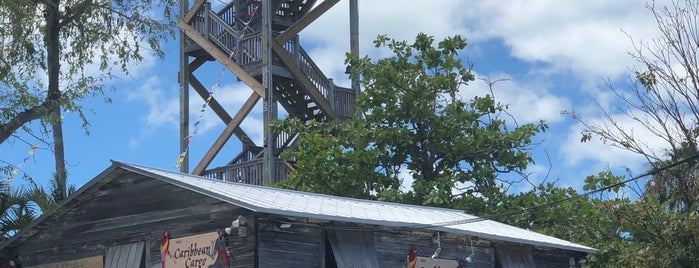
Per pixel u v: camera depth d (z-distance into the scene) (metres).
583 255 24.91
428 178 33.56
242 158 33.09
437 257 21.56
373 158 32.72
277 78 32.25
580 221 30.91
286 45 32.19
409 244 21.14
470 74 34.19
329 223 19.44
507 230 24.06
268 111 30.84
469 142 33.12
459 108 33.69
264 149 31.00
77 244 20.75
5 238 24.67
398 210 22.95
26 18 22.64
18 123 22.52
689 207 26.61
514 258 23.19
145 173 19.67
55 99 22.95
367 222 19.16
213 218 18.86
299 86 32.88
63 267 20.84
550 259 24.31
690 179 26.62
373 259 19.91
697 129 26.50
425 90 33.41
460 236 21.97
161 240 19.48
